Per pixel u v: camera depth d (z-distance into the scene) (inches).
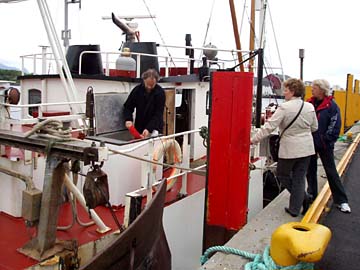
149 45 280.7
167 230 202.4
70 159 140.8
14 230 168.4
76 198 170.4
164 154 216.5
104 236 153.1
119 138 217.5
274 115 187.8
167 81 257.4
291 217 204.2
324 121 212.7
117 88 247.0
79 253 147.4
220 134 187.3
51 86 281.9
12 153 183.5
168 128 261.3
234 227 190.1
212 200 192.4
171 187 221.1
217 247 164.1
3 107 188.4
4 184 179.8
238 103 182.9
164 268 157.1
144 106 218.2
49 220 143.9
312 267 132.5
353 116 760.3
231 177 188.1
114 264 117.9
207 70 290.4
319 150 220.7
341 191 231.5
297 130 189.9
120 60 253.1
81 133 213.2
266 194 340.8
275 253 134.7
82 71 284.7
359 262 171.5
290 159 194.2
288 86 189.9
